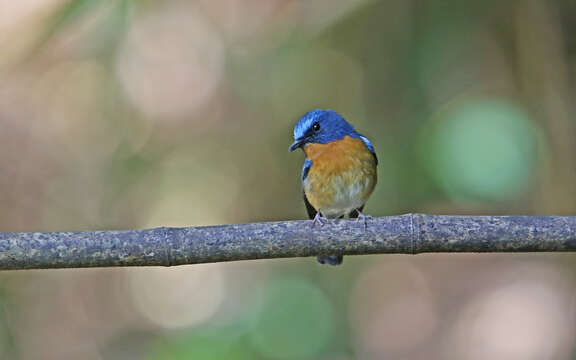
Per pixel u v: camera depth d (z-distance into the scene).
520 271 14.06
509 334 13.05
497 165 9.38
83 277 14.25
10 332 12.86
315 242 6.54
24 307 13.41
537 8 11.52
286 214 13.52
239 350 10.27
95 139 13.90
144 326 14.11
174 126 13.92
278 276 13.33
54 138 13.93
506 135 9.52
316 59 12.70
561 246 6.39
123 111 13.79
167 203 13.79
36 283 13.73
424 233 6.46
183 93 13.84
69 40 12.78
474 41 11.79
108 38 12.33
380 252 6.58
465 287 14.14
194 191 13.81
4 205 13.71
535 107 11.57
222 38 13.62
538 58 11.56
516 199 10.27
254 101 13.27
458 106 10.05
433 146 9.64
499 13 11.81
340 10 12.02
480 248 6.47
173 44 13.71
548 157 11.30
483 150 9.45
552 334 12.77
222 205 13.76
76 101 13.73
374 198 11.34
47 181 13.88
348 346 12.59
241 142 13.73
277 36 12.76
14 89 13.60
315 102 12.81
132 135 13.88
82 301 14.08
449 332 13.40
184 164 13.88
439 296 14.05
